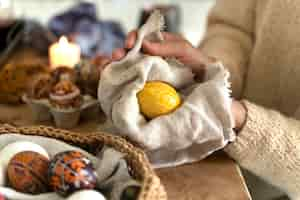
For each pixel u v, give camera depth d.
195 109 0.67
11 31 1.29
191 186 0.70
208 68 0.72
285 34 0.88
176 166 0.75
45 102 0.86
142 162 0.62
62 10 1.89
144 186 0.57
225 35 1.04
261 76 0.93
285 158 0.72
